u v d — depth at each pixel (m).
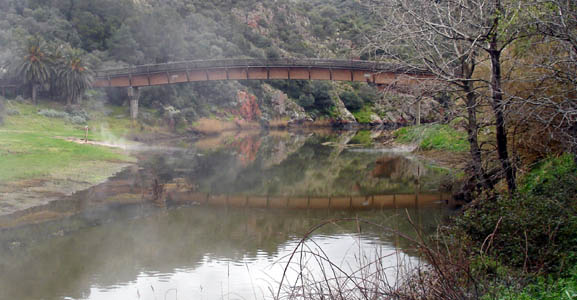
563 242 9.66
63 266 12.52
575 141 12.33
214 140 62.88
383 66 21.83
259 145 56.06
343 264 12.05
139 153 40.31
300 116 103.56
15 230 15.73
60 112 56.41
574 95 12.73
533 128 14.28
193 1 112.19
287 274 11.62
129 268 12.36
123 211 18.98
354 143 57.31
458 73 16.27
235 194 23.67
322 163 37.28
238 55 98.75
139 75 62.31
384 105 16.88
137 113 64.62
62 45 69.81
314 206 20.80
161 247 14.23
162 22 88.44
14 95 60.59
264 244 14.55
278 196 23.28
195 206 20.45
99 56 76.62
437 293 7.64
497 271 9.15
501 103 12.47
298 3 144.12
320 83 108.38
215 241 14.95
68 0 85.00
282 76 54.00
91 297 10.55
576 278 8.53
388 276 10.73
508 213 11.07
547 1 11.31
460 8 14.40
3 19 74.44
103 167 29.58
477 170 15.71
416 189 24.44
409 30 14.53
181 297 10.43
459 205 19.78
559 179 13.25
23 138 35.31
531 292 8.37
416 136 17.75
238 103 91.94
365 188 25.47
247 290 10.75
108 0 86.94
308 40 126.19
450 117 15.46
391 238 14.72
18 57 57.84
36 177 24.03
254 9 123.56
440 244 12.24
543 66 11.60
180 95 78.69
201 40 92.19
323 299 8.16
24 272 12.03
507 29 12.40
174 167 32.91
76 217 17.69
